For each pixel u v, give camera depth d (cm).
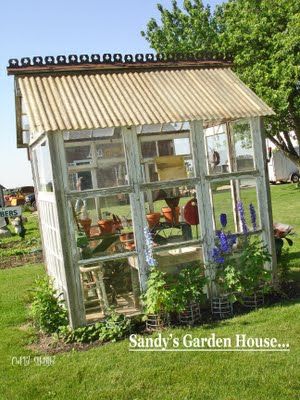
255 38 1728
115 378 472
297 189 2542
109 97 670
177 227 690
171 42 2350
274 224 841
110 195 633
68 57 704
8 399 452
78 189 621
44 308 632
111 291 669
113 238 648
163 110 650
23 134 859
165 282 606
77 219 629
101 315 645
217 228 706
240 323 593
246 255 665
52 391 457
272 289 704
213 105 681
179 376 463
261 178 708
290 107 1739
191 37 2252
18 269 1170
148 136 677
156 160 666
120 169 643
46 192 719
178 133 686
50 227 727
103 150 634
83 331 598
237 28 1814
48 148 611
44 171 707
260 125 703
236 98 706
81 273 635
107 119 610
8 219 2412
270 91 1609
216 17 2238
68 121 596
